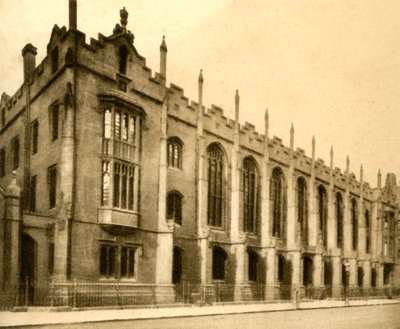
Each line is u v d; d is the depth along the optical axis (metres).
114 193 26.09
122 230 26.00
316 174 47.22
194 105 33.28
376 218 55.72
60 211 23.59
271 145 41.16
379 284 54.06
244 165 38.66
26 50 29.39
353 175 53.53
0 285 21.45
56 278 22.98
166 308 26.00
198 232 32.16
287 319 22.58
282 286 39.56
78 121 24.72
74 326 16.81
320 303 36.72
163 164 29.33
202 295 30.27
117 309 23.91
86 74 25.36
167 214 30.62
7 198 22.06
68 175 23.88
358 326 20.66
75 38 24.92
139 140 28.00
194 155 33.00
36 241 23.42
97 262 24.78
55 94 26.08
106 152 25.75
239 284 34.28
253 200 39.34
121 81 27.22
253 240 38.25
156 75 29.81
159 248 28.50
